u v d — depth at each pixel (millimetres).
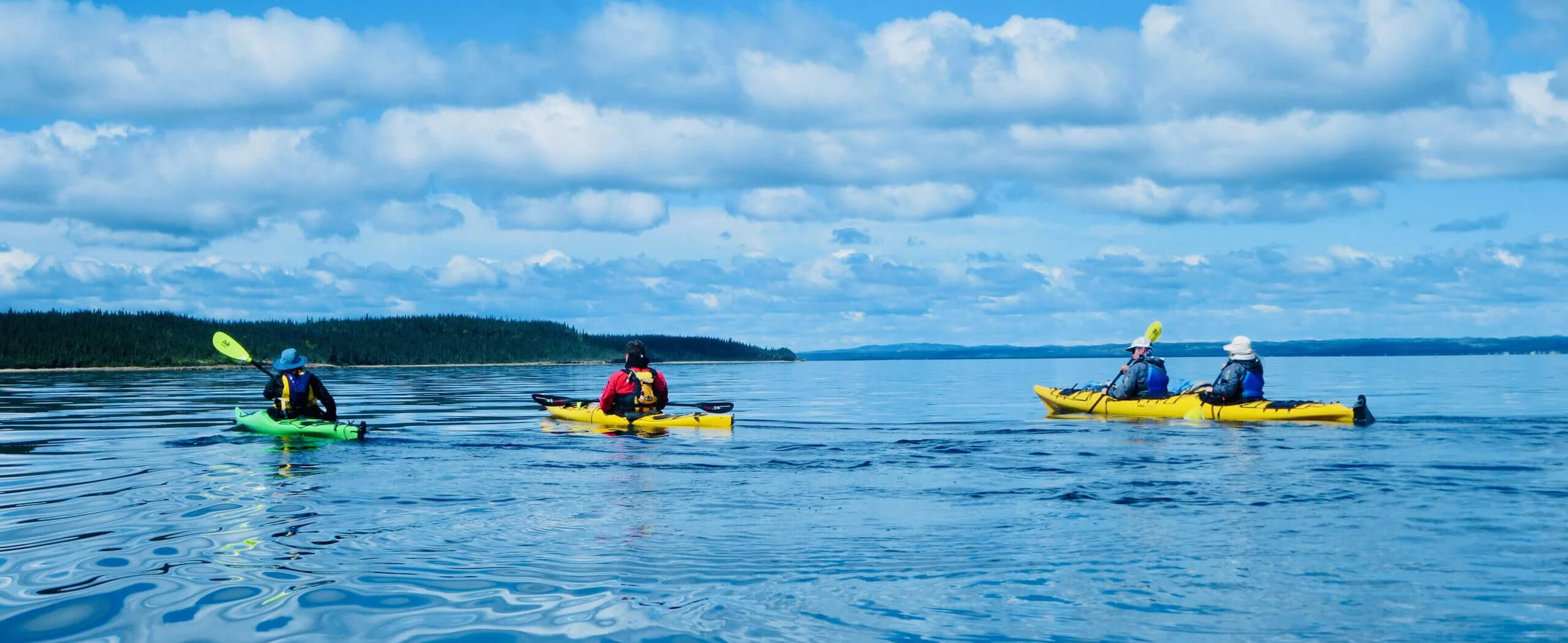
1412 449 11078
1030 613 4727
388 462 10266
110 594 5074
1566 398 23891
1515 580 5199
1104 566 5570
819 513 7211
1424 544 6047
